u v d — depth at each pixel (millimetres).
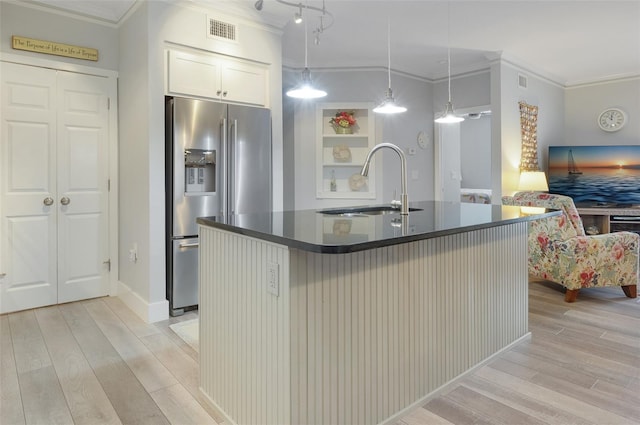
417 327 1989
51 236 3492
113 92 3723
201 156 3383
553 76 6094
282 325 1533
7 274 3307
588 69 5793
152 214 3158
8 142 3266
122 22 3590
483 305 2387
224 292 1897
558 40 4566
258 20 3668
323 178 5500
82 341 2760
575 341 2744
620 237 3641
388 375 1856
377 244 1459
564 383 2184
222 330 1915
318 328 1588
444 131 6117
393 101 2969
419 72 5695
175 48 3246
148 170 3146
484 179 8711
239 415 1801
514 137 5281
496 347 2500
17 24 3252
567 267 3562
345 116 5348
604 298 3715
